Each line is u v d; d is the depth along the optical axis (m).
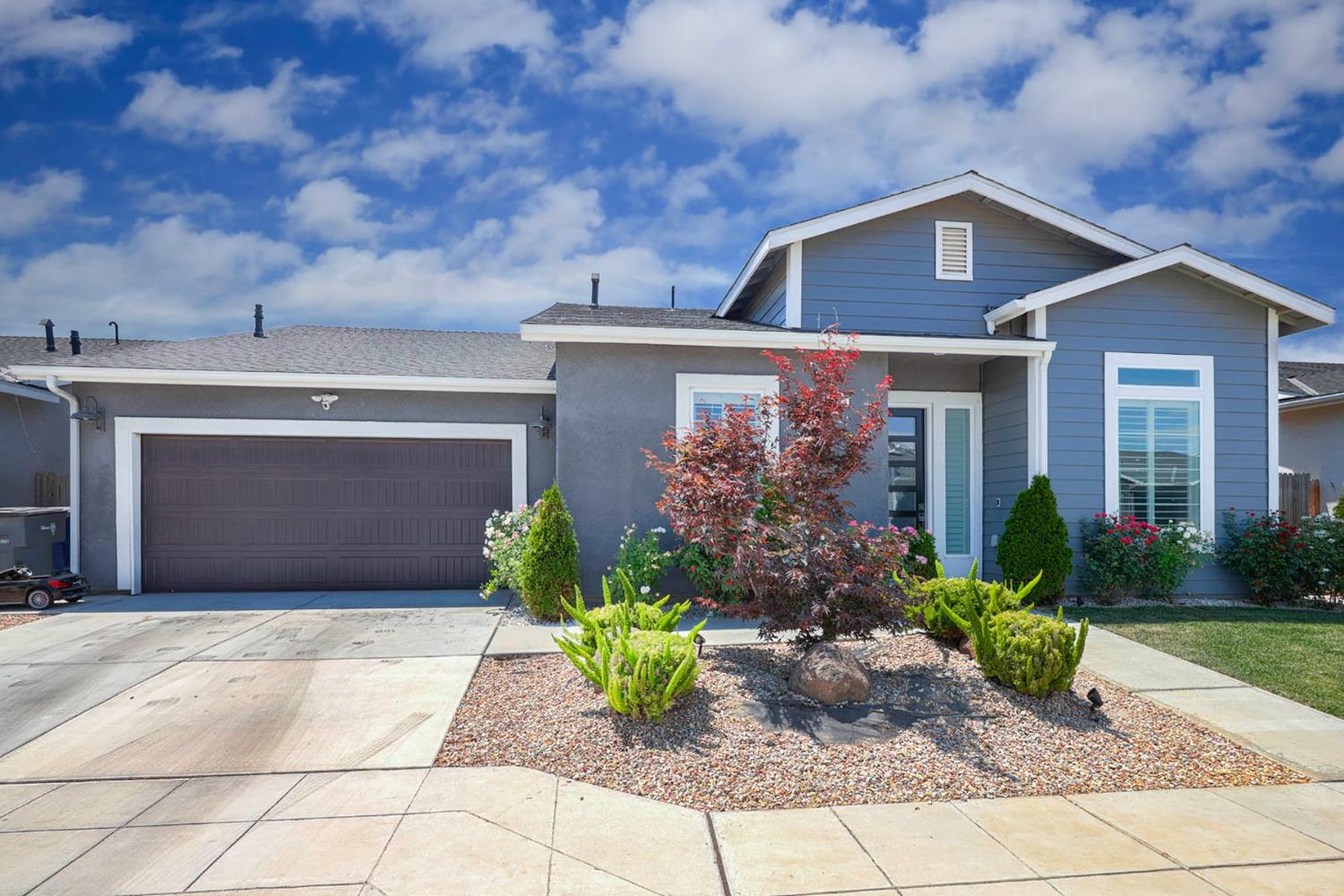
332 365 10.81
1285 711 5.35
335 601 9.53
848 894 3.03
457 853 3.36
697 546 8.51
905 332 10.87
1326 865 3.28
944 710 5.12
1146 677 6.11
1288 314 10.32
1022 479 9.96
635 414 9.09
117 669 6.35
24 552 9.27
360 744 4.73
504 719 5.17
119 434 9.98
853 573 5.53
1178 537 9.38
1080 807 3.89
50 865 3.24
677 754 4.43
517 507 9.67
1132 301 9.95
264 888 3.05
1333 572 9.22
